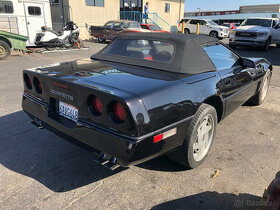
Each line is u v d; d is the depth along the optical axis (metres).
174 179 2.72
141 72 2.65
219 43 3.40
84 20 18.05
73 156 3.14
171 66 2.71
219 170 2.88
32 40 11.63
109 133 2.09
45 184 2.61
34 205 2.32
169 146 2.37
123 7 23.25
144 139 2.03
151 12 22.64
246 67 3.80
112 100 2.03
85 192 2.51
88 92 2.17
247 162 3.05
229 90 3.21
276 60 10.91
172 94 2.30
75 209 2.28
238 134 3.79
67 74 2.55
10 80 6.65
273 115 4.60
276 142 3.57
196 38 3.05
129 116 1.98
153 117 2.11
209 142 3.02
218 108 3.22
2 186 2.56
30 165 2.93
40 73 2.68
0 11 10.47
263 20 14.55
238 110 4.82
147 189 2.56
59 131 2.58
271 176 2.79
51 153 3.19
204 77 2.77
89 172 2.83
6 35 9.73
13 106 4.74
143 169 2.90
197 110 2.63
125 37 3.36
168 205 2.35
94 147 2.22
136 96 2.05
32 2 11.23
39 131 3.76
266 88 5.21
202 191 2.54
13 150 3.23
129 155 2.01
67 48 12.76
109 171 2.86
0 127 3.85
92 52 12.35
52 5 18.08
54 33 11.64
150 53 2.96
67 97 2.42
